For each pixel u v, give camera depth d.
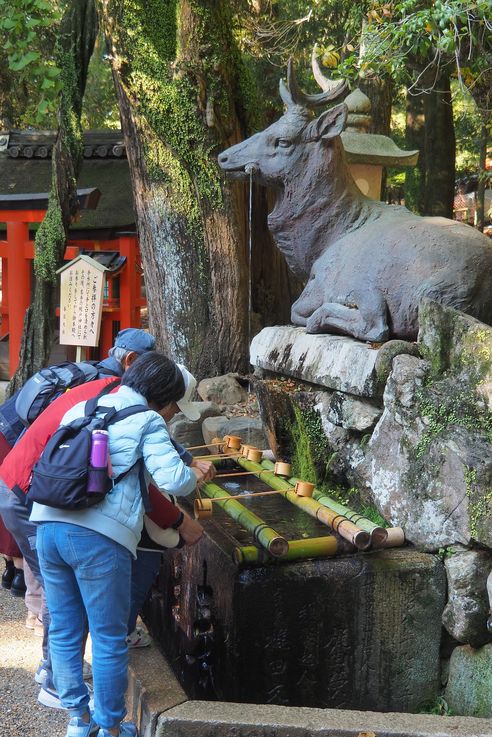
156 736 2.82
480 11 4.21
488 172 5.98
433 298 3.96
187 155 6.84
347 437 4.33
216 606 3.46
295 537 3.65
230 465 4.72
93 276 6.18
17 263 8.54
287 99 4.80
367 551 3.54
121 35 6.63
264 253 7.99
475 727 2.75
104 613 2.73
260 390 5.02
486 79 5.75
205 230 7.00
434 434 3.60
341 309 4.45
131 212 9.10
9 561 4.59
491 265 4.11
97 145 10.21
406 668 3.50
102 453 2.63
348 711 2.87
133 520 2.74
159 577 4.16
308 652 3.35
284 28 10.13
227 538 3.57
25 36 8.01
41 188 9.58
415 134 14.12
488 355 3.47
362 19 7.08
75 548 2.68
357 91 6.10
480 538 3.33
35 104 13.56
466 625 3.39
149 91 6.69
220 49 6.70
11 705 3.35
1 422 3.85
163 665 3.26
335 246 4.71
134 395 2.89
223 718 2.80
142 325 12.98
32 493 2.67
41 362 7.41
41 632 3.99
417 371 3.73
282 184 4.80
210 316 7.14
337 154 4.74
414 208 14.11
